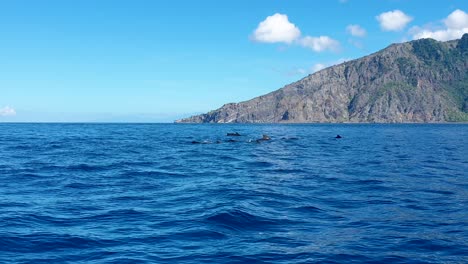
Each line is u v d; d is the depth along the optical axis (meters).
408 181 23.48
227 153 45.22
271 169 29.72
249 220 13.92
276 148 54.00
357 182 23.06
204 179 24.47
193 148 53.56
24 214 14.80
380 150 50.00
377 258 10.31
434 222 13.80
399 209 15.91
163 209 15.74
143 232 12.59
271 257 10.38
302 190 20.28
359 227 13.21
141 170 28.77
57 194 19.12
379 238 11.95
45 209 15.74
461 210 15.68
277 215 14.73
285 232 12.63
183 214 14.81
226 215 14.30
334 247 11.15
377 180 23.86
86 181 23.34
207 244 11.43
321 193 19.47
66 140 68.38
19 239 11.74
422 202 17.30
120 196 18.62
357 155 42.34
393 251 10.80
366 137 90.81
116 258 10.30
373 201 17.50
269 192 19.50
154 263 9.96
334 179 24.30
